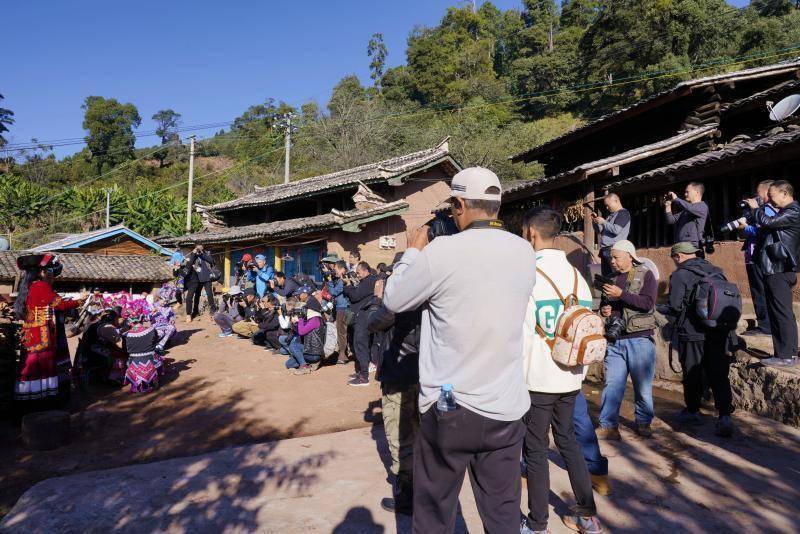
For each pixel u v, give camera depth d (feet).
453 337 5.98
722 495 10.58
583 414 10.61
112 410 19.40
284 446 14.48
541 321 8.75
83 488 11.55
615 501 10.39
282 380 24.04
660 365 21.21
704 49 140.87
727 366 13.99
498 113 179.11
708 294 13.62
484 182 6.58
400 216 51.31
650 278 13.20
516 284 6.23
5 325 17.70
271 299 31.60
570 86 175.01
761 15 152.46
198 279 43.75
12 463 14.24
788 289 15.28
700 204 19.77
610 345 13.84
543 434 8.70
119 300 29.55
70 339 34.99
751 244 18.28
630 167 35.68
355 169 65.87
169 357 29.43
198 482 11.87
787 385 14.84
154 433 16.81
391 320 8.82
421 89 204.64
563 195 34.42
